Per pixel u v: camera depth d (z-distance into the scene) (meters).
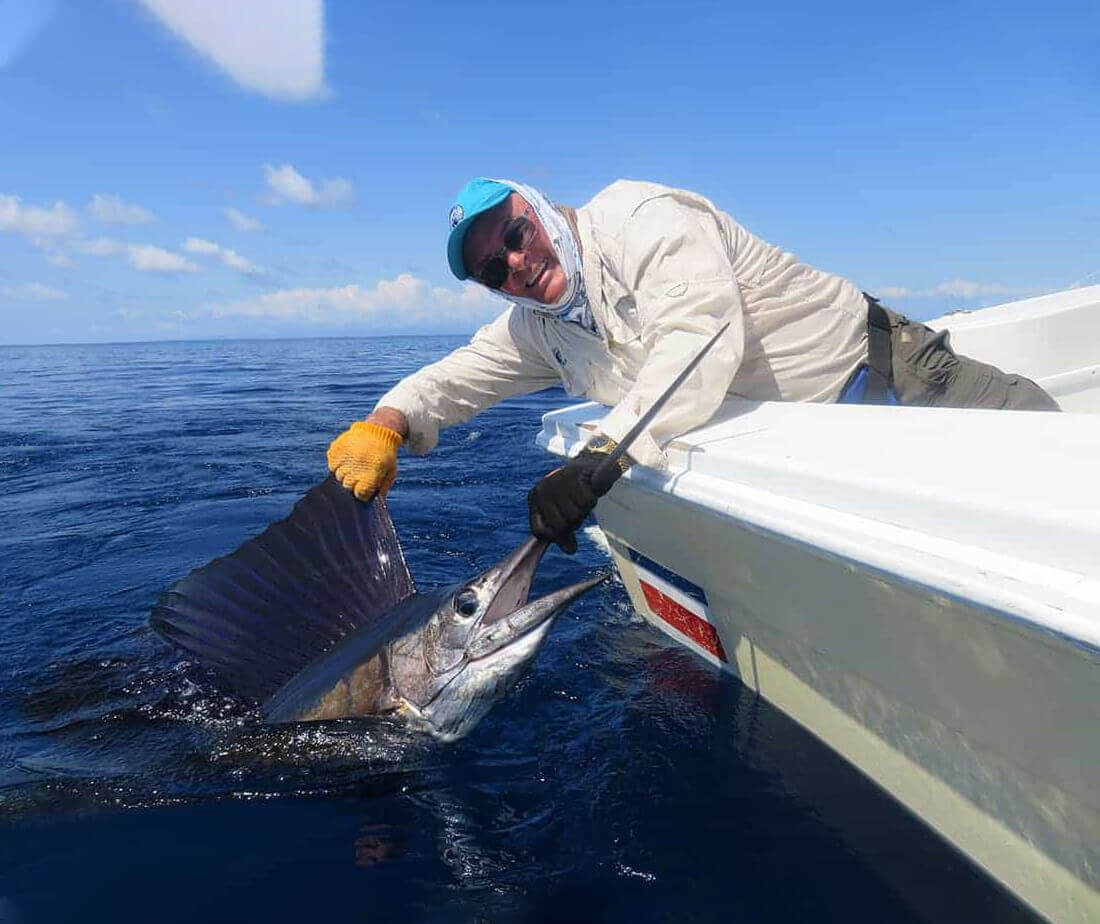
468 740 2.43
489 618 2.40
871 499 1.48
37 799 2.17
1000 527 1.24
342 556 2.78
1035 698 1.37
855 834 1.90
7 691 2.77
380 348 42.62
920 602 1.50
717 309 2.14
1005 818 1.61
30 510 5.53
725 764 2.22
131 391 16.08
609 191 2.40
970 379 2.60
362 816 2.09
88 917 1.74
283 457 7.40
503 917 1.71
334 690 2.52
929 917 1.63
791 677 2.27
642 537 2.78
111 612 3.52
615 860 1.87
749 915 1.67
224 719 2.54
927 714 1.72
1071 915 1.50
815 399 2.62
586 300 2.42
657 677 2.77
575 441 2.82
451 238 2.38
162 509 5.48
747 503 1.75
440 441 8.03
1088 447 1.50
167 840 2.01
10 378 21.66
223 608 2.74
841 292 2.62
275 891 1.81
